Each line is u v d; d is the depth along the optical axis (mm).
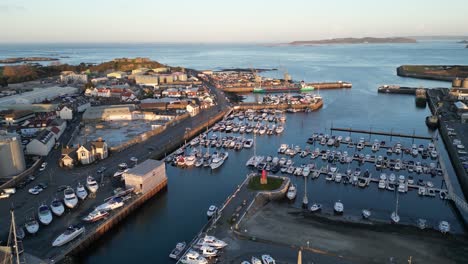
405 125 139375
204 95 187625
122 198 70188
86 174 82938
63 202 68625
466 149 101000
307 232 60312
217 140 116188
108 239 62375
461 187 83125
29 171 82562
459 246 56531
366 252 54250
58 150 100500
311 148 110625
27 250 53438
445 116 140750
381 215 68125
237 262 52000
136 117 141125
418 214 68812
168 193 80500
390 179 83562
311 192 79125
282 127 132125
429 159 99938
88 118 136000
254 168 94812
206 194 79938
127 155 96875
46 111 148000
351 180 83062
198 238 58344
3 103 155500
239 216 64812
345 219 66000
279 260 52062
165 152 103688
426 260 52375
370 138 121688
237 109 167875
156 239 62312
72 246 55125
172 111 149750
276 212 68500
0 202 68750
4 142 77688
